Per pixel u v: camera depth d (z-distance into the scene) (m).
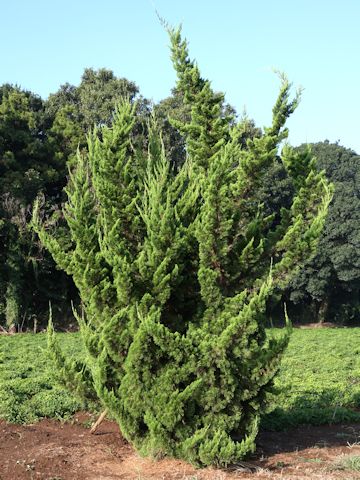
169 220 9.14
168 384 8.91
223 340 8.73
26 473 8.81
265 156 9.43
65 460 9.50
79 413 13.01
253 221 9.78
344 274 50.06
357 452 10.47
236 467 9.14
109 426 11.97
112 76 48.09
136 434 9.48
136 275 9.28
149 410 9.11
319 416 13.23
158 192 9.41
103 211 9.75
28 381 16.48
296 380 18.42
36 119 44.81
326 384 17.72
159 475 8.78
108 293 9.65
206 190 9.01
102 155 9.87
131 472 9.04
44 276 41.31
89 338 9.85
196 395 9.04
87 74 49.31
